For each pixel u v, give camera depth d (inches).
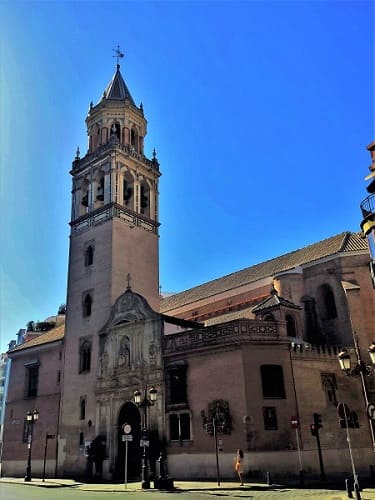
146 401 1290.6
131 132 2315.5
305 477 1247.5
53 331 2470.5
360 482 1126.4
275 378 1359.5
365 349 1569.9
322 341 1731.1
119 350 1748.3
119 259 1987.0
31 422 1784.0
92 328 1918.1
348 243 1875.0
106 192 2102.6
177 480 1354.6
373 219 1028.5
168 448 1451.8
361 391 1472.7
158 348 1600.6
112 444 1635.1
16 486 1433.3
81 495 1035.9
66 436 1839.3
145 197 2251.5
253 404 1312.7
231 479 1272.1
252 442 1270.9
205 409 1397.6
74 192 2274.9
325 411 1382.9
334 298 1755.7
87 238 2110.0
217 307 2182.6
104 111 2283.5
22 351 2343.8
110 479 1585.9
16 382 2306.8
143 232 2148.1
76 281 2082.9
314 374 1416.1
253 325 1405.0
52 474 1878.7
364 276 1723.7
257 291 2027.6
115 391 1697.8
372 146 1090.1
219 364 1412.4
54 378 2102.6
